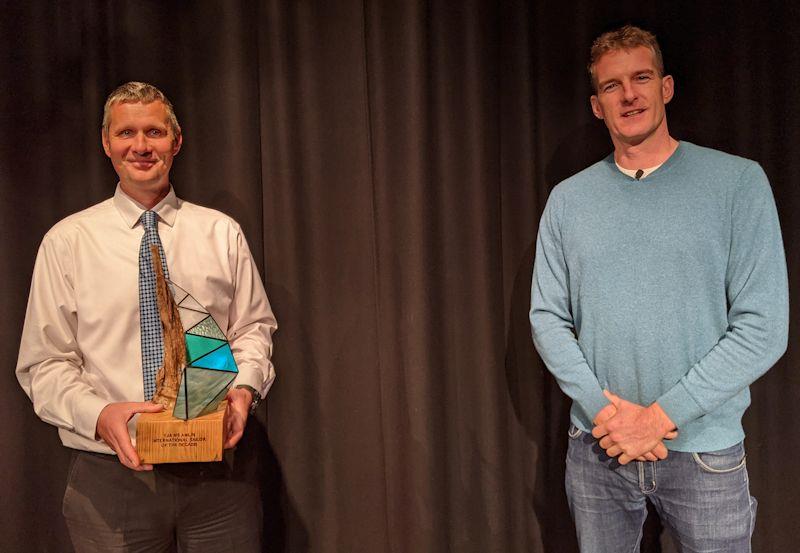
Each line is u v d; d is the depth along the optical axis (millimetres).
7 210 1956
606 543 1686
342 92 2061
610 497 1669
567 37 2098
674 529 1641
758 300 1508
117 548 1559
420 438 2025
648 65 1606
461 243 2070
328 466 2100
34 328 1574
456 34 2039
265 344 1723
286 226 2062
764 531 2121
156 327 1563
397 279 2031
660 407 1524
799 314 2078
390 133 2023
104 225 1613
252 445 1694
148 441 1404
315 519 2102
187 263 1645
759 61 2066
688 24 2068
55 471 1996
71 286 1590
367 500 2102
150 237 1587
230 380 1441
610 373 1611
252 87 1985
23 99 1965
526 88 2086
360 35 2049
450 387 2098
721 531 1563
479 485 2115
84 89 1965
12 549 1978
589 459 1676
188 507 1593
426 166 2010
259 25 2043
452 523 2111
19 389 1969
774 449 2113
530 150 2098
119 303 1574
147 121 1554
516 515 2146
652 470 1599
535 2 2098
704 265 1547
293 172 2062
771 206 1547
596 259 1623
